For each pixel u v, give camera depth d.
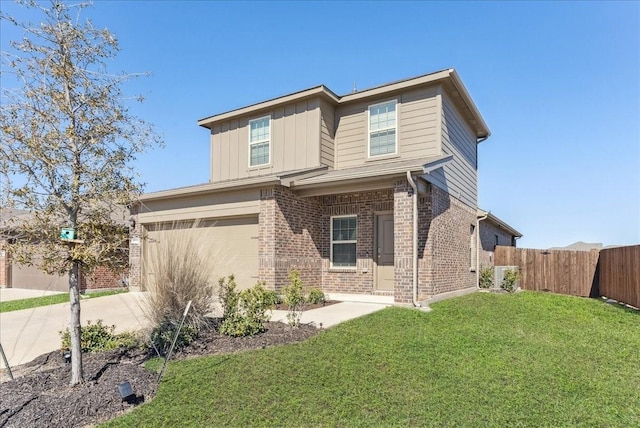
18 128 4.65
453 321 8.07
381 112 12.42
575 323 8.82
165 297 6.96
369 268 11.54
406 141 11.84
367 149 12.53
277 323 7.72
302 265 11.54
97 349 6.67
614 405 4.51
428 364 5.57
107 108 5.17
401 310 8.63
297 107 13.12
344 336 6.70
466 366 5.59
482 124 15.04
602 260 14.11
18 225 4.86
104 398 4.55
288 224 11.09
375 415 4.21
